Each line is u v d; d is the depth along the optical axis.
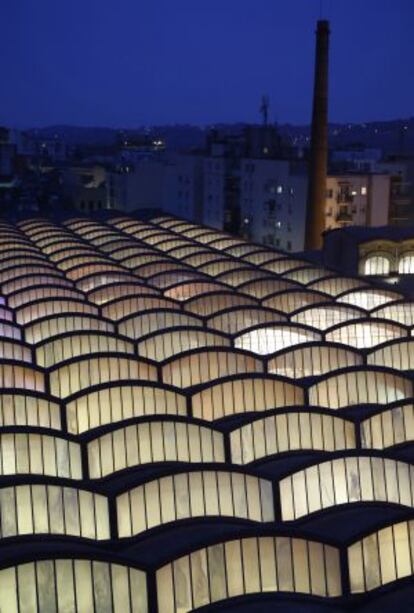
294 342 77.44
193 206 187.00
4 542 41.00
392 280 110.06
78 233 137.38
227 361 68.31
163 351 74.12
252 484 46.03
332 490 46.84
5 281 96.31
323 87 125.50
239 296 88.69
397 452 54.97
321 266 105.00
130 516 44.16
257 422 53.59
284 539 37.78
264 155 178.88
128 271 102.69
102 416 57.78
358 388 63.72
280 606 35.62
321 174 127.25
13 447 49.38
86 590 35.47
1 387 60.78
